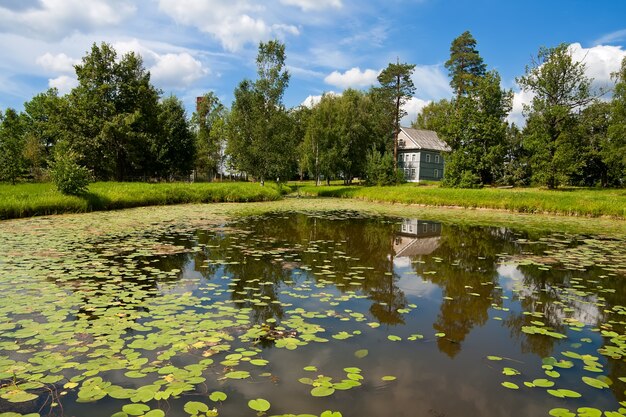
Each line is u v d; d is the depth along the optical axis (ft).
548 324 14.62
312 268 22.91
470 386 10.01
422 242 33.27
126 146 106.83
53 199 48.26
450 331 13.74
